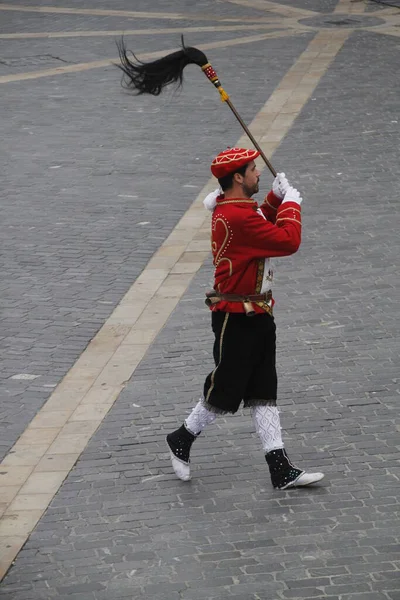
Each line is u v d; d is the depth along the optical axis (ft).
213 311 74.23
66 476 78.74
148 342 101.55
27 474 79.25
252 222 70.90
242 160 71.26
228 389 74.28
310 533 70.33
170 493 75.97
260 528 71.20
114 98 195.93
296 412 86.74
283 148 163.12
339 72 210.18
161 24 264.11
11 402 90.74
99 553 68.95
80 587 65.41
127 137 171.53
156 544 69.72
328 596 63.57
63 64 223.92
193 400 89.71
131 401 90.02
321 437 82.84
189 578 65.87
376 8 283.59
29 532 71.51
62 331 104.63
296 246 71.87
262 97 193.16
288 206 72.74
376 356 96.58
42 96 198.18
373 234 127.95
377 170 151.84
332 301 109.50
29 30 258.78
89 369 96.53
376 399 88.58
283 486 75.41
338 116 179.83
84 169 156.15
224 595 64.08
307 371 93.91
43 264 121.80
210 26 260.62
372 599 63.16
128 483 77.51
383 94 193.16
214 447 82.12
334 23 261.85
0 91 202.18
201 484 77.05
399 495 74.64
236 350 73.46
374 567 66.33
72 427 86.07
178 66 73.36
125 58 73.31
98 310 109.60
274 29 255.50
